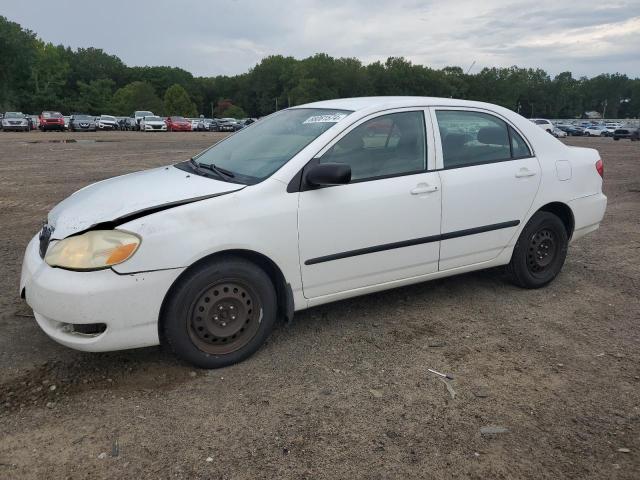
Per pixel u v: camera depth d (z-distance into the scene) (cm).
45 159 1678
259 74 13288
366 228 379
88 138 3188
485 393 321
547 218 479
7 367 338
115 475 247
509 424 292
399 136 405
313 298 374
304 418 294
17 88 9675
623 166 1728
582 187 502
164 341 343
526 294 484
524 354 372
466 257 439
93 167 1458
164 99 12269
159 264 312
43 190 1031
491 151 450
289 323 373
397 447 271
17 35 9062
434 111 425
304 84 11194
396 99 424
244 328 349
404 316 432
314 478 248
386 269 397
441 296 475
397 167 399
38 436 273
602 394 322
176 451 264
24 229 699
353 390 322
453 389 326
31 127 4544
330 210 363
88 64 12431
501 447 273
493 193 439
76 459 257
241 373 340
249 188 344
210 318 335
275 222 344
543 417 299
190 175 383
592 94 15725
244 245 333
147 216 316
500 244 456
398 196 390
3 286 475
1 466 251
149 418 291
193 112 12219
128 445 268
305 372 342
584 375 344
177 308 323
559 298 476
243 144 426
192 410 299
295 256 355
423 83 11688
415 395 318
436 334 400
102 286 302
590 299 475
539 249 484
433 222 410
